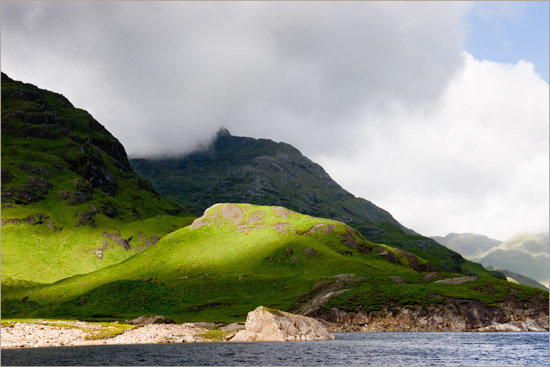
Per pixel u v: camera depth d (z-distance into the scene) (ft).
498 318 445.78
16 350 271.08
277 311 364.79
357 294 508.53
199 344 312.29
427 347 280.72
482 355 240.12
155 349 275.59
